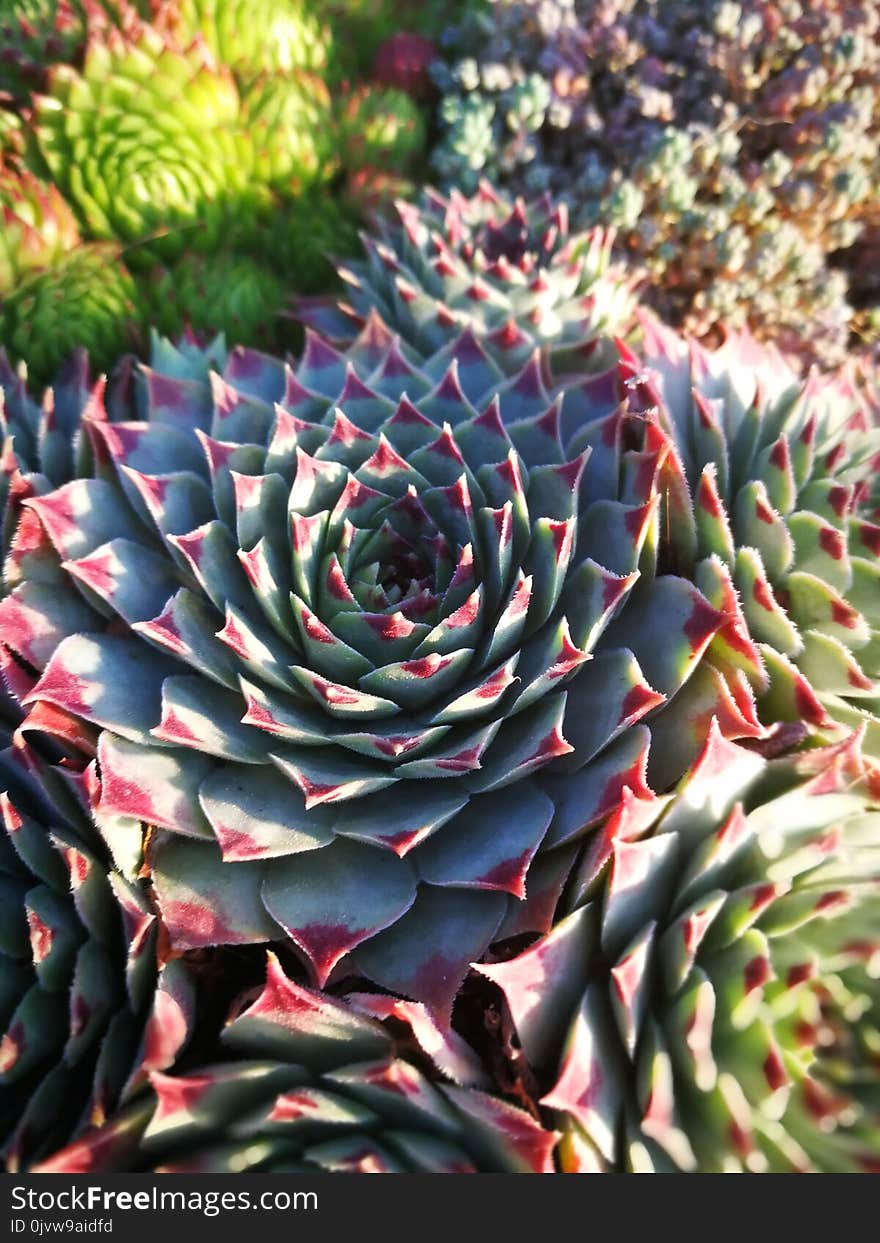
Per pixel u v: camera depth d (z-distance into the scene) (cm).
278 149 22
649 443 15
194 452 16
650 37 25
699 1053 12
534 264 21
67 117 21
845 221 26
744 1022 12
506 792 14
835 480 17
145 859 14
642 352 20
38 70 21
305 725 14
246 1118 12
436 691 14
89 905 13
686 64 25
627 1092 12
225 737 14
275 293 22
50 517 15
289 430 15
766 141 25
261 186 22
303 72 23
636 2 25
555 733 13
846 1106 12
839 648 15
